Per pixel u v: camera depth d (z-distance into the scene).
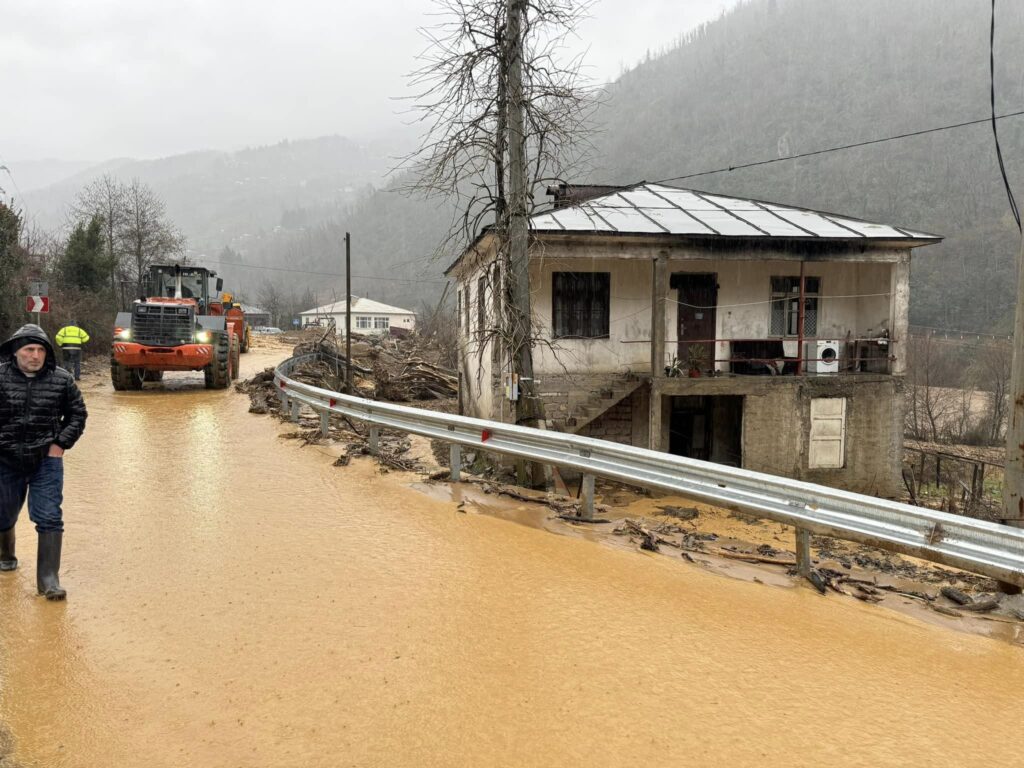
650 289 16.47
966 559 4.93
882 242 15.57
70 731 3.27
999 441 33.78
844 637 4.67
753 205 17.81
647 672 3.99
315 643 4.23
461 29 10.34
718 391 15.34
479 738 3.28
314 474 8.86
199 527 6.51
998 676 4.22
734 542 7.33
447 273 20.19
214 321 18.70
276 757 3.11
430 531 6.63
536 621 4.66
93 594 4.88
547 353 15.96
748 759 3.17
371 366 30.00
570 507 7.89
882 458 16.20
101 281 31.61
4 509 4.82
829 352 16.25
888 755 3.26
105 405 14.88
